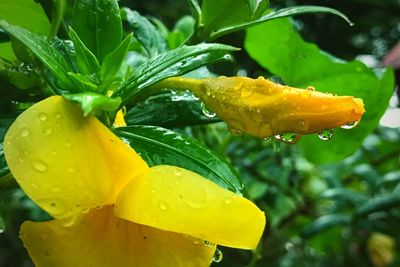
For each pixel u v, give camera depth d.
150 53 0.23
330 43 0.93
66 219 0.14
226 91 0.16
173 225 0.13
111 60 0.16
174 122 0.19
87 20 0.17
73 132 0.14
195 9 0.20
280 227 0.39
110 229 0.15
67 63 0.17
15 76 0.18
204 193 0.13
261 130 0.15
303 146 0.32
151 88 0.17
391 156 0.43
